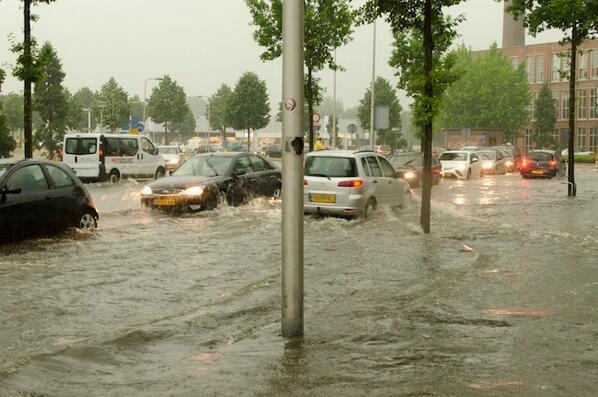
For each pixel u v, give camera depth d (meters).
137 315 6.88
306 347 5.66
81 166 27.05
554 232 13.77
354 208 15.04
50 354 5.35
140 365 5.20
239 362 5.25
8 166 11.13
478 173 37.28
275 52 24.55
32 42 16.86
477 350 5.59
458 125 77.00
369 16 13.04
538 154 37.56
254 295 7.72
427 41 12.44
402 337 6.00
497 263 9.95
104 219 14.80
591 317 6.74
